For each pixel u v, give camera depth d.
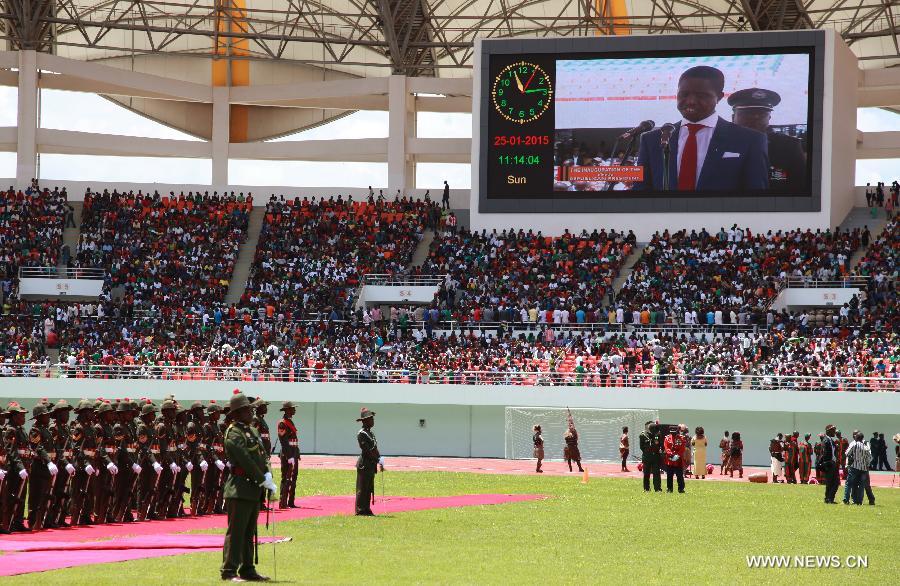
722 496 33.25
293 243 67.19
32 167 69.12
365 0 70.06
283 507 27.14
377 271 64.88
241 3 72.44
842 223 65.38
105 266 64.50
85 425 23.30
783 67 61.62
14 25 69.00
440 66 71.69
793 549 21.30
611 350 55.72
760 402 51.06
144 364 55.50
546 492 33.72
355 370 54.62
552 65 63.81
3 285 62.25
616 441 51.78
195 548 18.91
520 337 57.91
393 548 19.41
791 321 57.16
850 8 65.62
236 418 15.58
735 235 62.22
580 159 63.69
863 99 72.00
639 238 63.84
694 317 58.38
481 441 54.50
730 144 62.19
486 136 64.62
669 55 62.69
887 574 18.55
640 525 24.66
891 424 50.59
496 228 64.88
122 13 72.25
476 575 16.59
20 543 19.38
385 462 49.25
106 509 23.53
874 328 55.91
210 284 63.97
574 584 16.12
